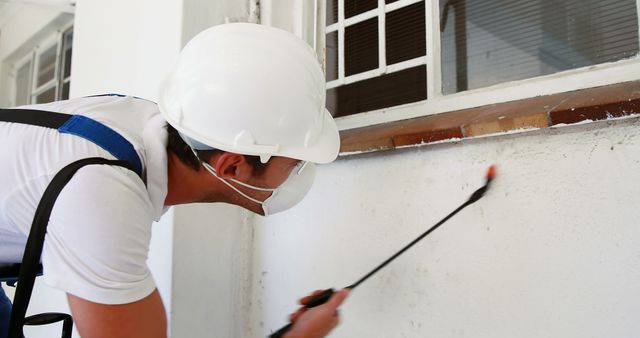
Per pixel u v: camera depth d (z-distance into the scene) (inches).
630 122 34.8
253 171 36.6
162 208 36.3
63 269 28.6
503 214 41.1
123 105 38.0
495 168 41.4
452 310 44.1
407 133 45.7
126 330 29.5
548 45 47.3
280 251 59.3
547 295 38.7
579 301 37.1
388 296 48.7
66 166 29.9
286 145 35.9
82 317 29.2
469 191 43.1
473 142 42.9
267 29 37.3
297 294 57.1
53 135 32.4
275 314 59.4
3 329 47.7
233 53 35.4
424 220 46.2
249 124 34.7
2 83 140.2
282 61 35.7
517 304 40.3
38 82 129.6
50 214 28.8
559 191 38.2
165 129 36.2
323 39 64.6
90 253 28.3
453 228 44.1
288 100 35.4
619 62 40.6
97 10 80.0
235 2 64.7
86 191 28.6
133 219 30.2
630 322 34.9
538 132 39.2
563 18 46.4
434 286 45.3
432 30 53.7
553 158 38.4
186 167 36.5
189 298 59.1
